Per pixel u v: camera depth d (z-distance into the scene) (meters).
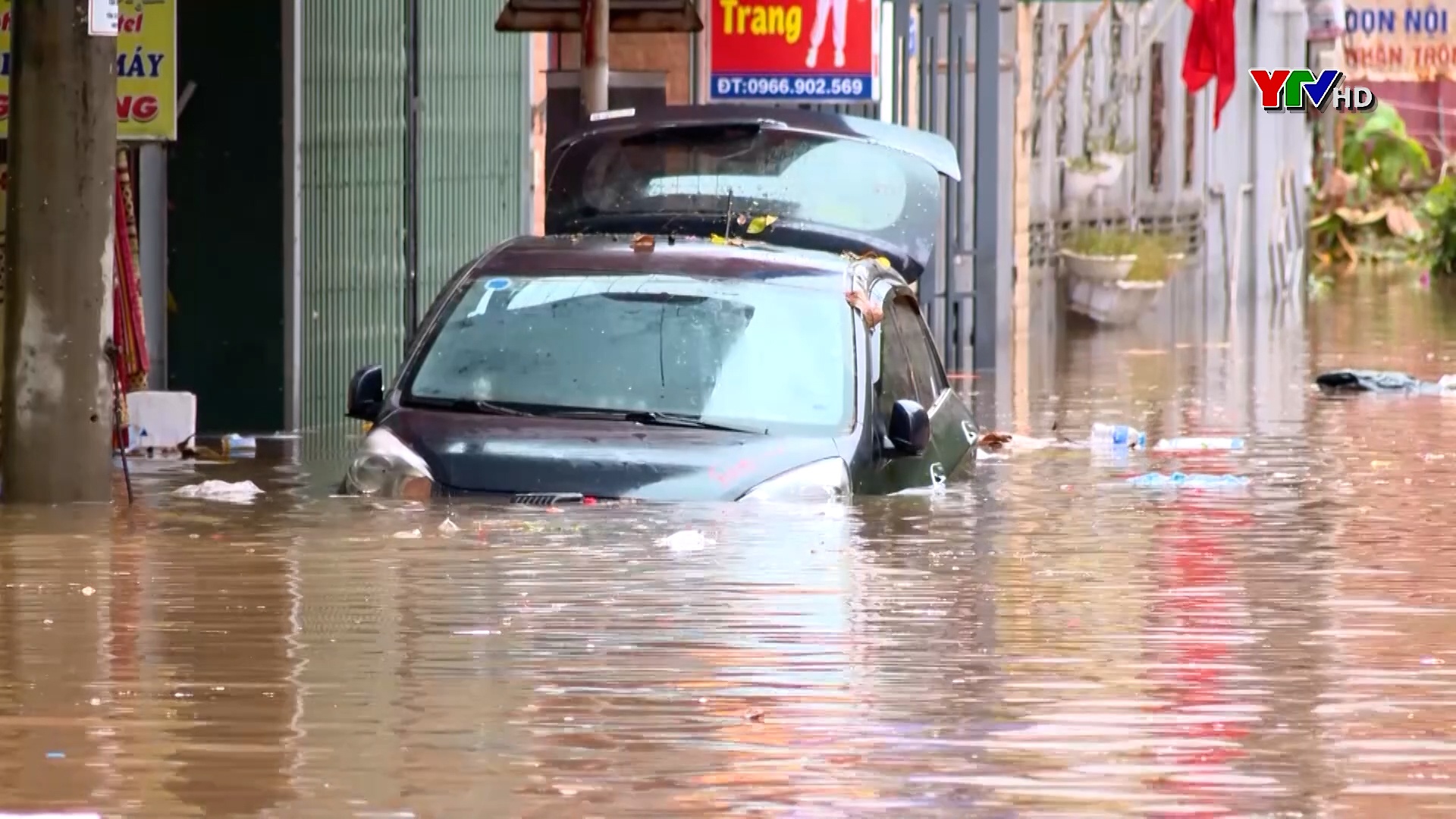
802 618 17.88
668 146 29.75
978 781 13.38
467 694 15.34
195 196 34.12
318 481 26.00
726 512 22.14
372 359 37.78
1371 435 32.69
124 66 28.52
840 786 13.26
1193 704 15.20
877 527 22.09
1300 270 89.44
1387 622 18.00
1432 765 13.80
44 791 13.10
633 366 23.78
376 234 37.84
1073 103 72.75
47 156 24.09
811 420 23.41
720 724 14.57
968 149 54.47
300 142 34.72
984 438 31.11
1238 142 86.06
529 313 24.44
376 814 12.66
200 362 34.22
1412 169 104.62
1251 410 36.84
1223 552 21.45
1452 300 75.88
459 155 40.84
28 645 16.83
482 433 23.20
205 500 24.23
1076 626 17.75
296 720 14.68
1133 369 46.38
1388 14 109.75
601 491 22.55
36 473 24.09
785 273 24.83
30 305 24.16
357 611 18.03
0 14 28.41
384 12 37.88
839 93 40.44
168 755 13.85
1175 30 81.44
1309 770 13.68
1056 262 68.44
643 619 17.77
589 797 13.00
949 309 47.97
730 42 40.47
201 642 16.97
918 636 17.28
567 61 48.66
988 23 50.22
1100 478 27.16
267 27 34.00
